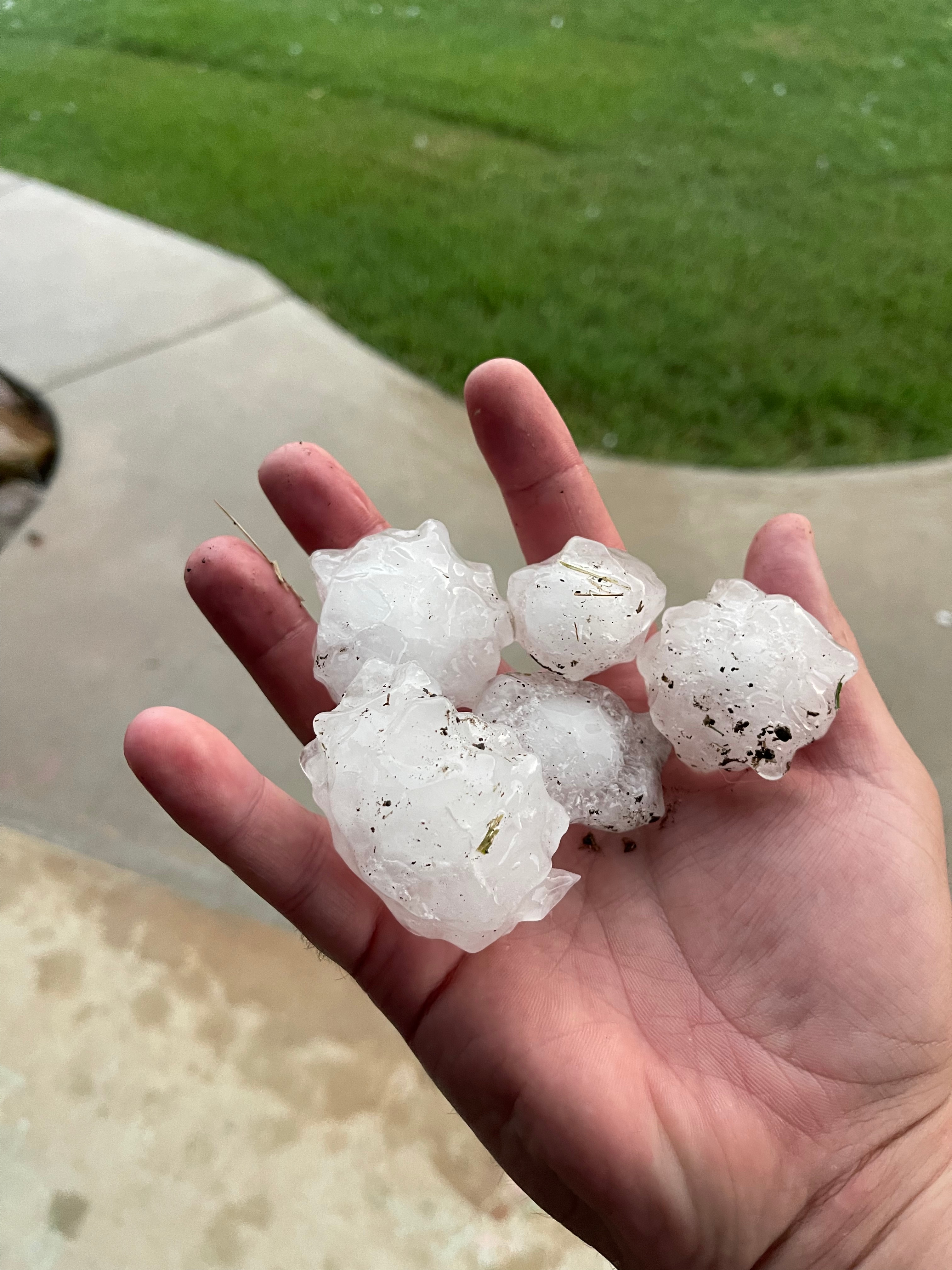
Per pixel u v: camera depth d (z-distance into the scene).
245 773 0.16
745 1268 0.16
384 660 0.19
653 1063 0.16
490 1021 0.16
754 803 0.18
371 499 0.35
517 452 0.23
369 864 0.16
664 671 0.19
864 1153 0.16
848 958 0.16
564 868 0.19
